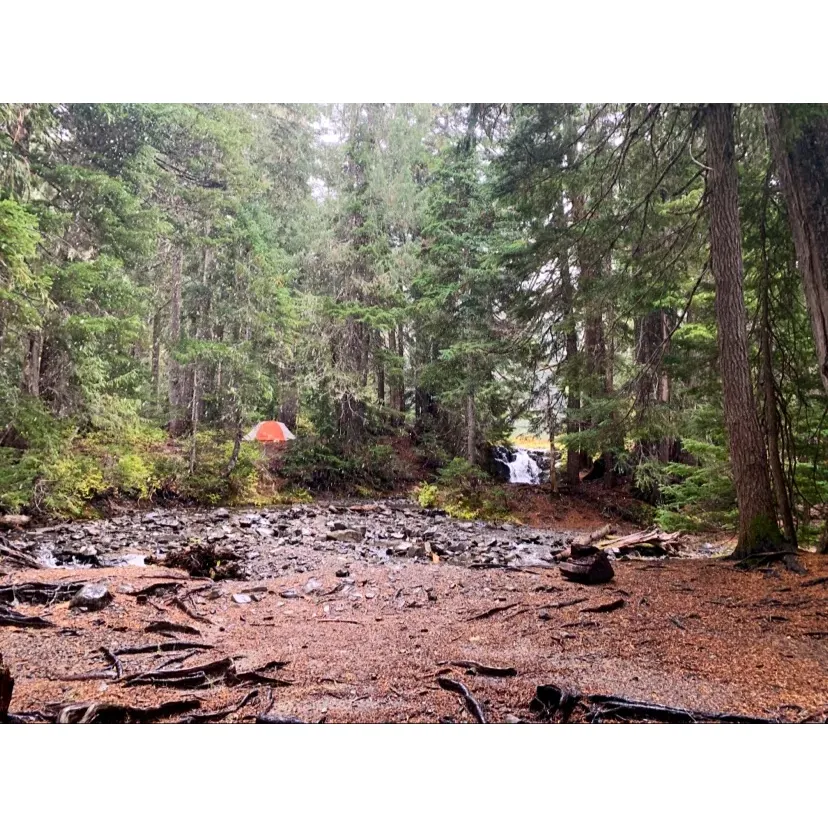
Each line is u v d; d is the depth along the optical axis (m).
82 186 10.16
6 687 2.73
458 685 3.24
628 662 3.62
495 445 17.28
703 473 8.73
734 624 4.40
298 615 4.93
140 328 11.40
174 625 4.30
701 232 8.04
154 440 14.20
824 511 7.41
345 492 16.53
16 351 9.86
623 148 7.55
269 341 14.82
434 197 16.17
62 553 7.82
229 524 10.99
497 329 12.91
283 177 19.03
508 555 8.80
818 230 5.74
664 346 8.78
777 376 7.71
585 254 8.18
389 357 17.58
